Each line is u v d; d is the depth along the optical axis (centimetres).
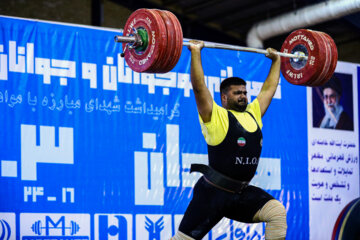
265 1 1973
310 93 1346
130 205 1131
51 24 1117
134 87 1171
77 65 1125
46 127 1082
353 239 1149
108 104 1142
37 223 1051
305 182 1306
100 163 1118
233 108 830
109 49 1158
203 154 1212
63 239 1066
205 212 793
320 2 1759
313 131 1336
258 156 812
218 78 1260
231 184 790
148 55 785
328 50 902
